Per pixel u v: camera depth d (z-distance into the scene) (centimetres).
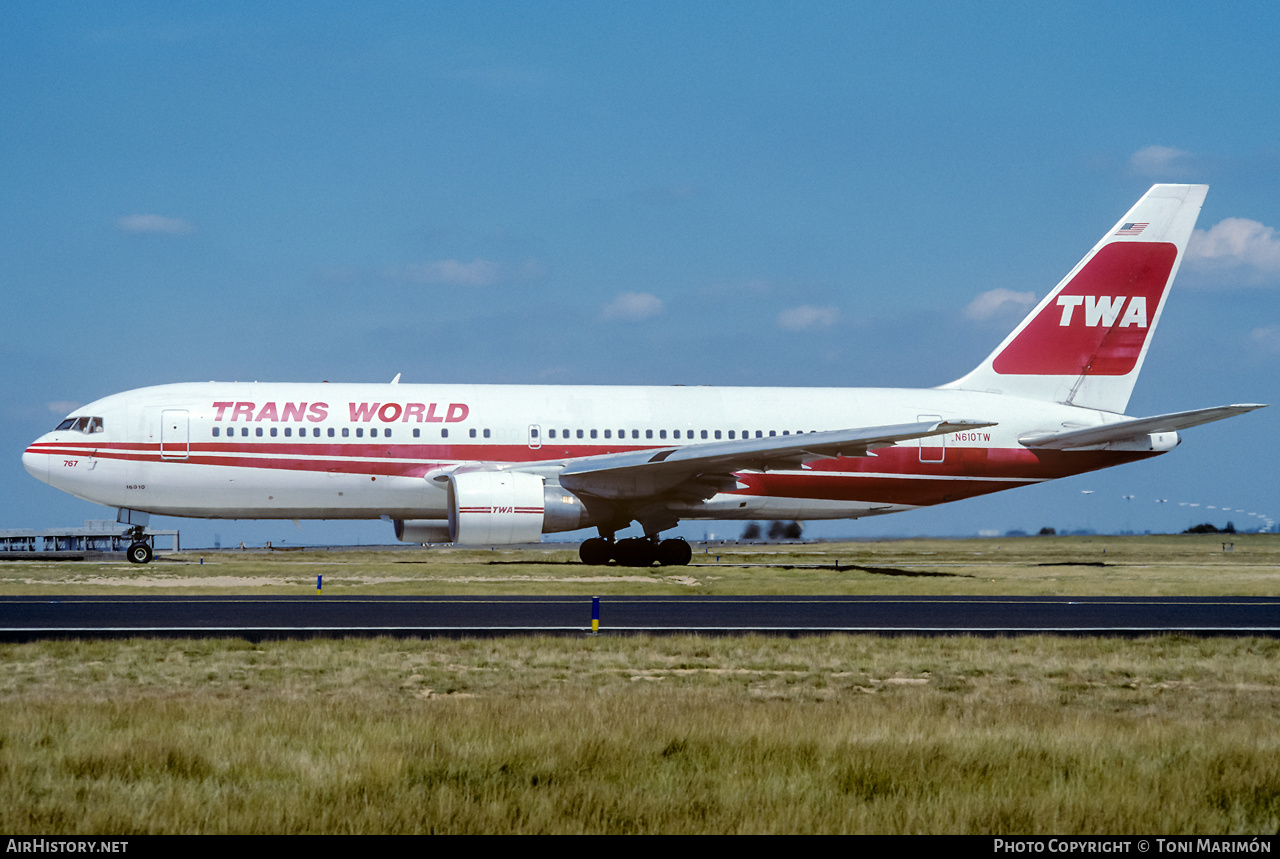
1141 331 7388
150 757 1723
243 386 6438
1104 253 7369
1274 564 7825
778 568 6775
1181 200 7419
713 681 2638
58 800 1545
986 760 1781
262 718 2017
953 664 2900
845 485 6975
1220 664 2959
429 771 1702
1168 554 9188
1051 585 5481
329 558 8094
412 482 6369
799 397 7031
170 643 3052
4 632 3347
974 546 10425
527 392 6681
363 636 3316
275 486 6278
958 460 7062
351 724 1988
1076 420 7231
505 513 6038
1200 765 1773
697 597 4756
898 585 5403
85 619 3703
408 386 6606
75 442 6162
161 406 6228
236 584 5203
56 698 2327
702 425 6756
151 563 6844
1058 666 2897
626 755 1794
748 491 6894
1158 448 7231
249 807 1527
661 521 6525
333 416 6325
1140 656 3072
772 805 1580
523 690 2481
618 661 2866
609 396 6762
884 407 7062
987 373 7331
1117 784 1677
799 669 2827
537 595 4744
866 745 1841
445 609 4094
